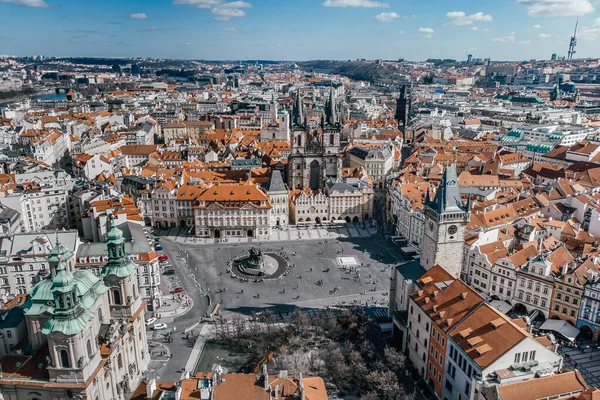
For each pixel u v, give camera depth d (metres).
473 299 127.56
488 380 106.94
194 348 149.88
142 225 199.75
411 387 134.25
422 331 137.62
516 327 112.38
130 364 128.62
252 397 96.81
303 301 180.00
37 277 170.88
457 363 118.75
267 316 161.38
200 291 187.75
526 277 165.38
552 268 163.62
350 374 130.75
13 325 118.12
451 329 123.12
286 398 98.94
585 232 197.75
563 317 158.62
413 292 150.25
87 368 103.56
